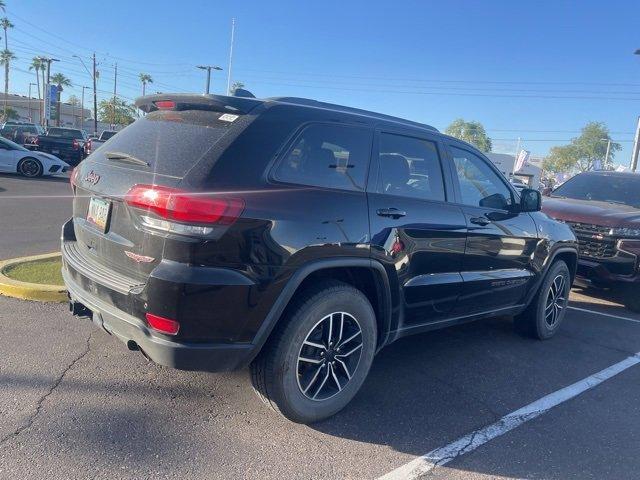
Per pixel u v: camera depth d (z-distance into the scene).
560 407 4.06
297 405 3.32
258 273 2.95
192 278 2.78
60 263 6.25
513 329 5.87
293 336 3.19
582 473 3.21
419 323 4.11
